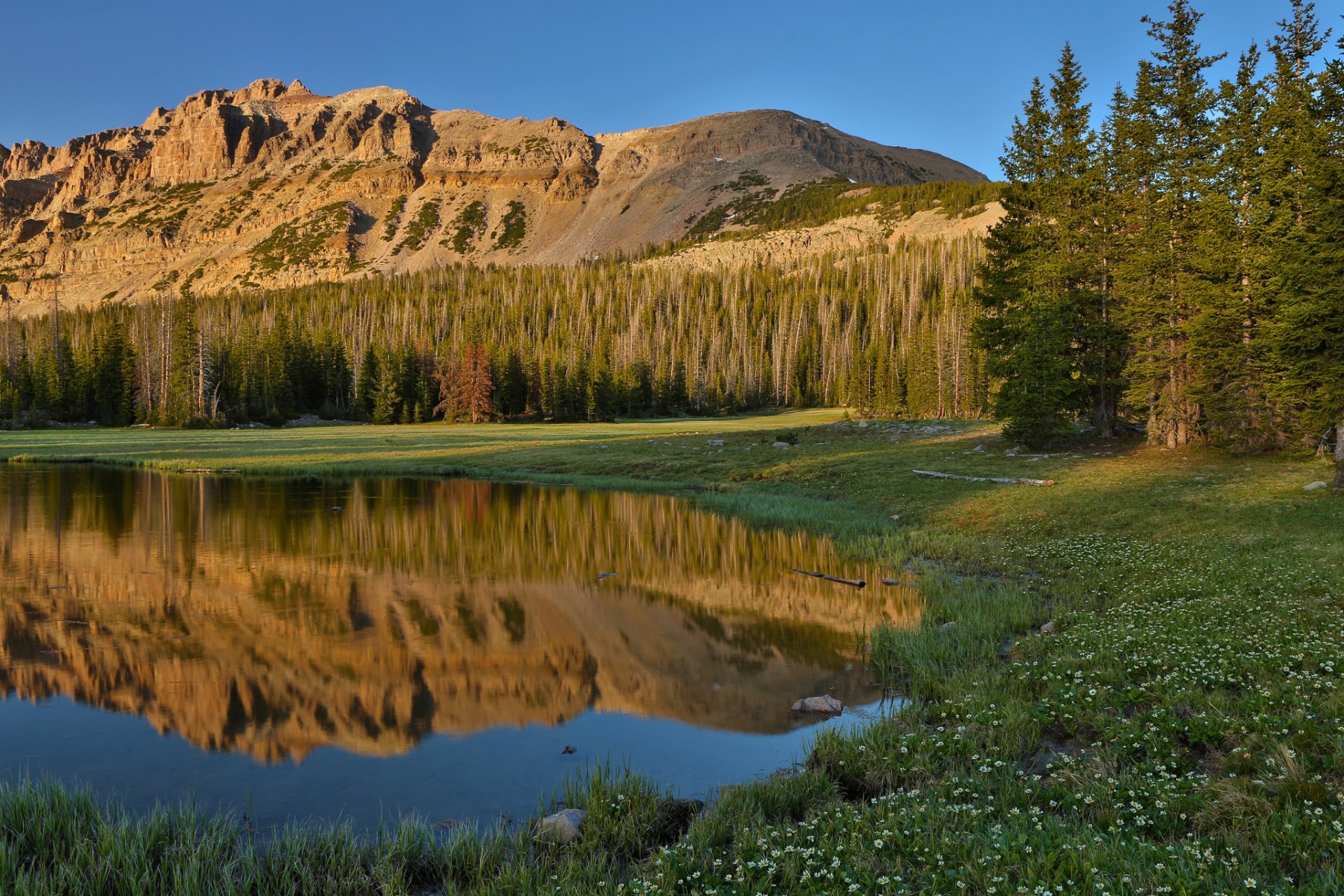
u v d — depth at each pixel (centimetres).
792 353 15050
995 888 567
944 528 2683
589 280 19875
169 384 9600
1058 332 3800
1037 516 2627
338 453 6034
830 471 4006
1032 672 1167
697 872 630
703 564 2333
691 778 923
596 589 2020
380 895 650
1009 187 4188
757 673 1343
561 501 3788
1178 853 598
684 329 15950
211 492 3988
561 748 1019
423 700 1208
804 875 611
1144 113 3706
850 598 1902
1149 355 3522
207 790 888
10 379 10062
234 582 2069
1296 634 1182
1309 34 3177
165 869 680
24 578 2078
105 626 1627
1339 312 2533
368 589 2006
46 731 1073
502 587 2042
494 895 636
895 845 667
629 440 6384
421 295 18900
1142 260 3469
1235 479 2770
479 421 11000
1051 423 3878
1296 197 2994
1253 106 3319
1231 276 3231
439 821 812
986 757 870
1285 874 564
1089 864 587
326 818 819
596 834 748
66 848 719
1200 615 1398
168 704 1183
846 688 1259
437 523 3114
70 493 3819
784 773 916
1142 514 2462
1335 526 2033
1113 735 890
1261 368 3108
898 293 15675
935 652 1352
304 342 11838
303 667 1370
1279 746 763
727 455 5041
